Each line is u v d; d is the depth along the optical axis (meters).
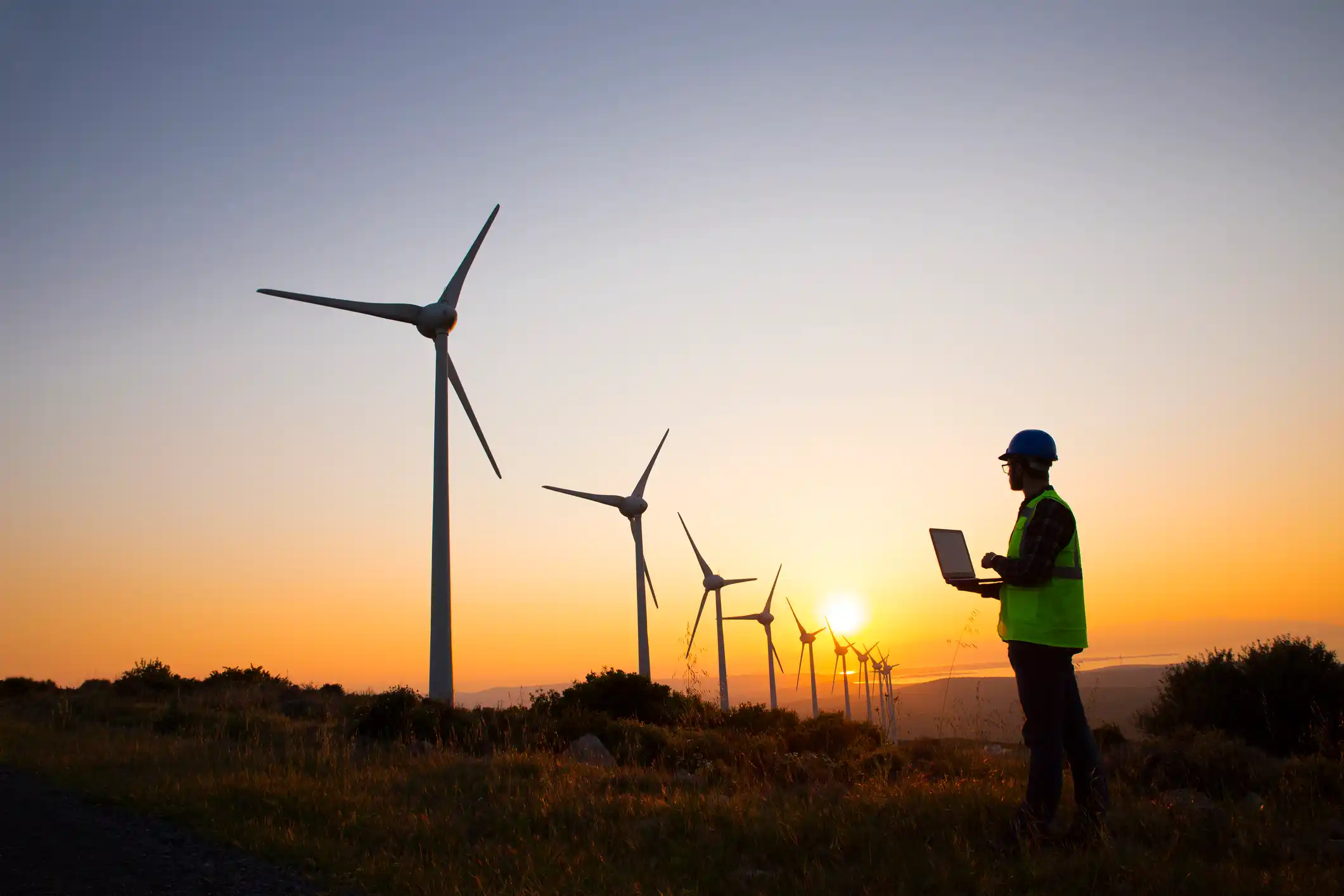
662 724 27.27
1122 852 6.82
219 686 35.62
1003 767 12.29
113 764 13.43
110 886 7.04
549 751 17.75
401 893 7.07
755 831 8.35
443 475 41.94
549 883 7.09
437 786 11.57
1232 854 6.99
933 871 6.69
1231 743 11.15
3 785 11.45
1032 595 7.36
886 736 21.72
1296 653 17.59
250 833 8.82
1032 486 7.77
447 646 39.69
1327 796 9.18
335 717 25.92
